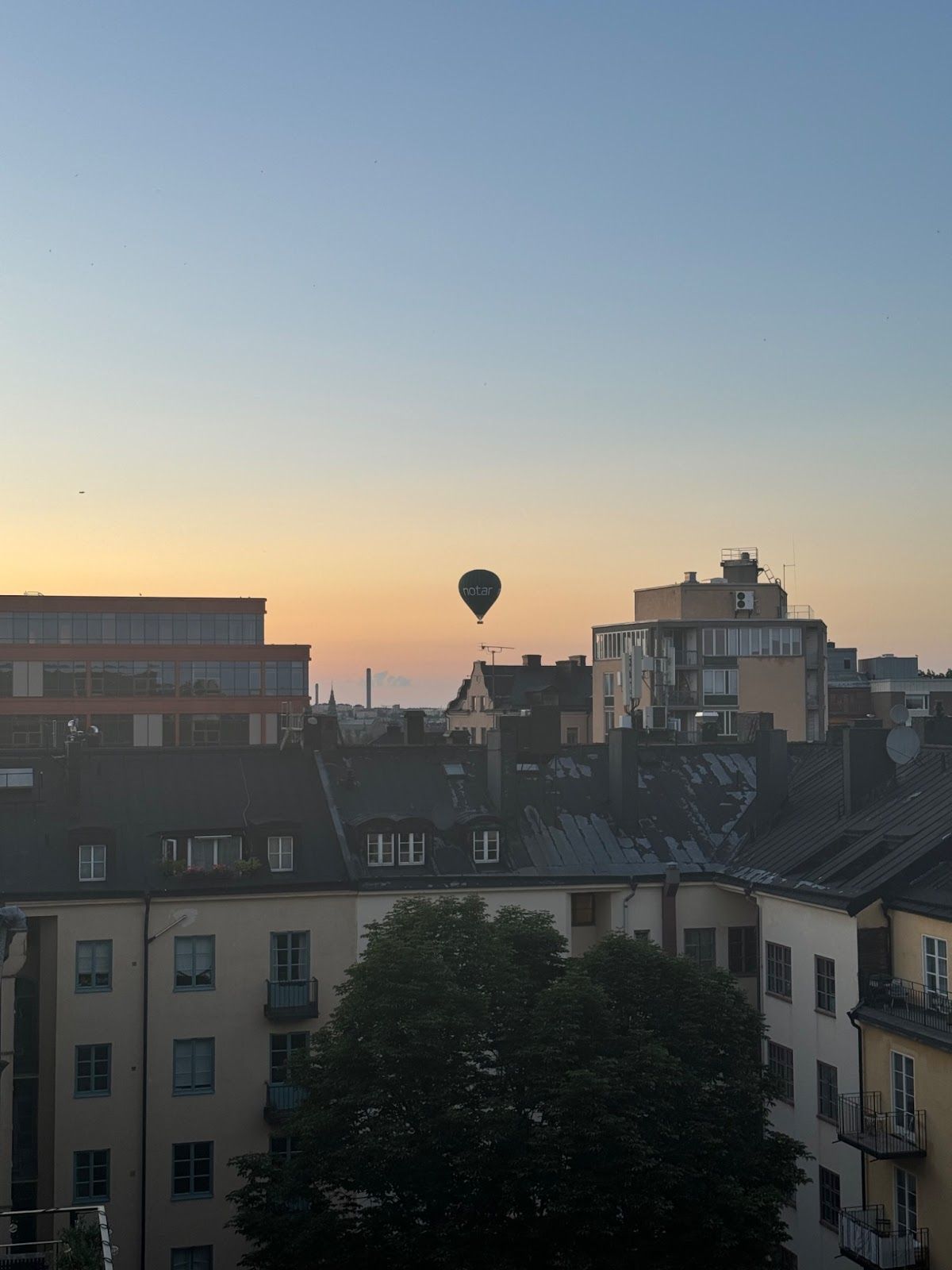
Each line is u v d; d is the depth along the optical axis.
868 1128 44.44
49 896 51.56
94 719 139.50
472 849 58.09
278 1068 52.91
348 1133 40.47
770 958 53.81
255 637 143.88
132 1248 50.88
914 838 49.44
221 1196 51.78
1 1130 49.81
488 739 63.03
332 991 53.69
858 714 158.88
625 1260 37.72
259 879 54.28
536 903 56.41
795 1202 50.69
